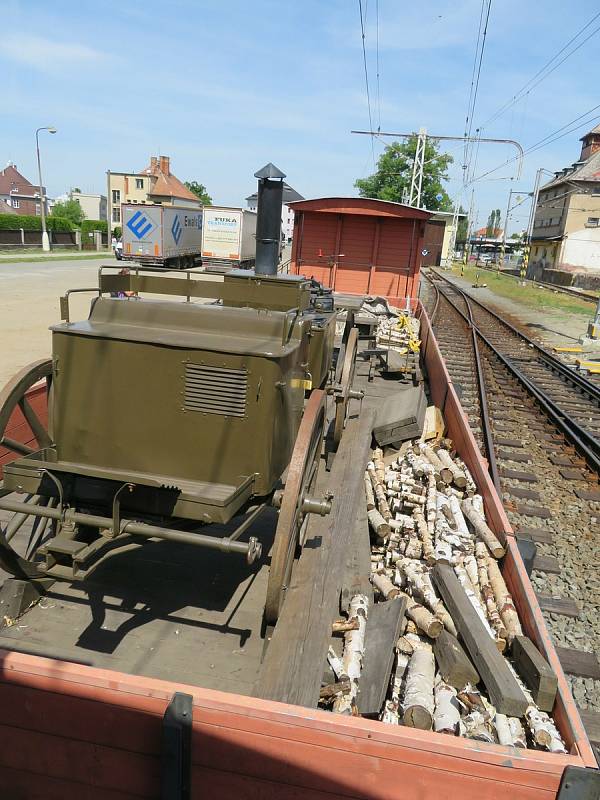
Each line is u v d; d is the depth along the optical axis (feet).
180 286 15.42
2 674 7.46
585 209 153.17
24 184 384.68
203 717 7.04
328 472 19.90
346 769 6.94
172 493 10.90
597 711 13.03
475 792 6.76
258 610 12.96
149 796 7.72
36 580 12.69
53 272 94.84
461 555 16.07
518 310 85.66
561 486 24.79
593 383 40.60
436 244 211.82
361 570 15.07
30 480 11.31
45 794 8.05
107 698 7.28
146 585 13.60
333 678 11.60
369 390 32.96
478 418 32.27
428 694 11.27
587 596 17.07
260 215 19.16
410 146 223.51
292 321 12.62
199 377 11.64
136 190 281.54
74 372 12.16
